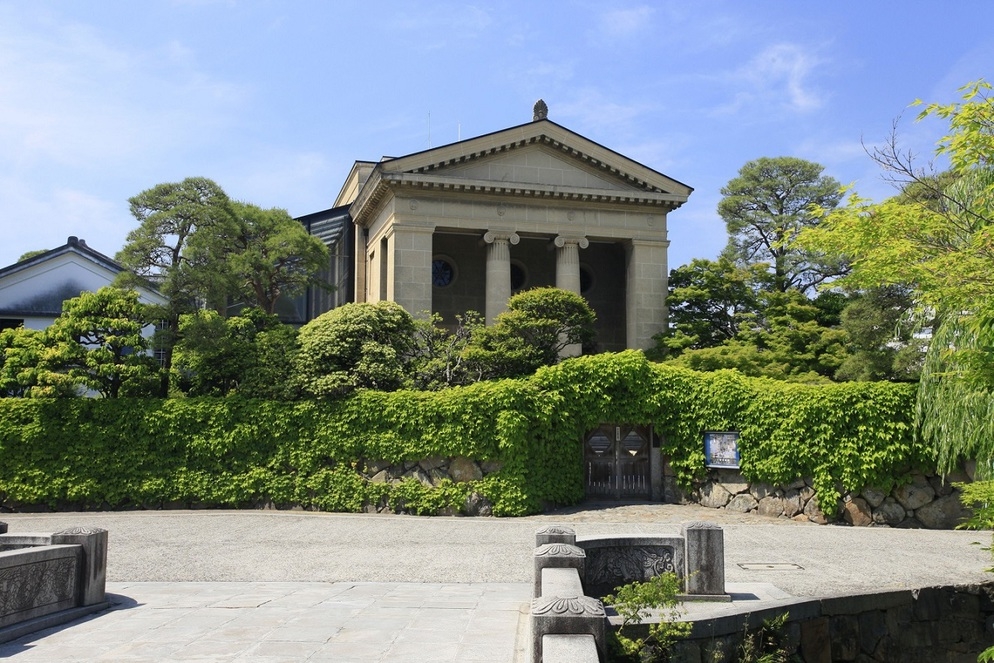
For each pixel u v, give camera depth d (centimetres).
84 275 3750
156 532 1814
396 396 2225
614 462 2323
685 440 2248
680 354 3369
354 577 1333
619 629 924
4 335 2425
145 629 959
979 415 1564
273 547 1620
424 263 3638
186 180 2522
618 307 4284
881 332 2612
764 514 2091
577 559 934
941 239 1216
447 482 2136
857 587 1234
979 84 1044
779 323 3556
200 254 2459
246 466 2244
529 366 2823
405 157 3612
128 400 2292
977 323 1138
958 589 1273
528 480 2128
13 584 941
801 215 4597
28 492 2197
